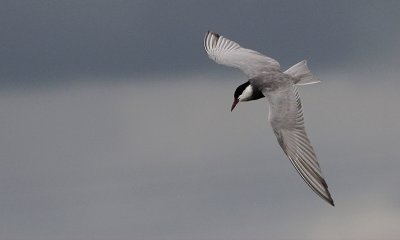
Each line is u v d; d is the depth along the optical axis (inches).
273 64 644.7
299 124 565.0
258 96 625.0
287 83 612.4
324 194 523.5
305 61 636.1
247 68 644.7
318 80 620.7
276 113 577.3
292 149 552.1
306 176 537.3
